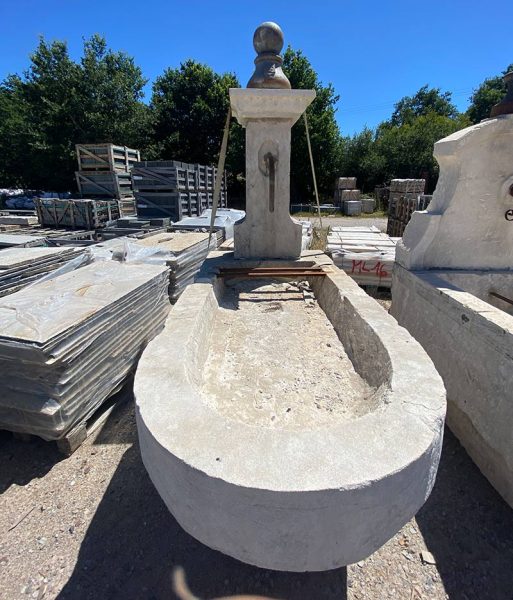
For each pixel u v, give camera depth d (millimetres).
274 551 1052
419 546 1762
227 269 3346
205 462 1024
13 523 1871
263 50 3238
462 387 2396
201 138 18609
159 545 1752
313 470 1000
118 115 17328
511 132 2791
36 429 2205
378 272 5270
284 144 3449
